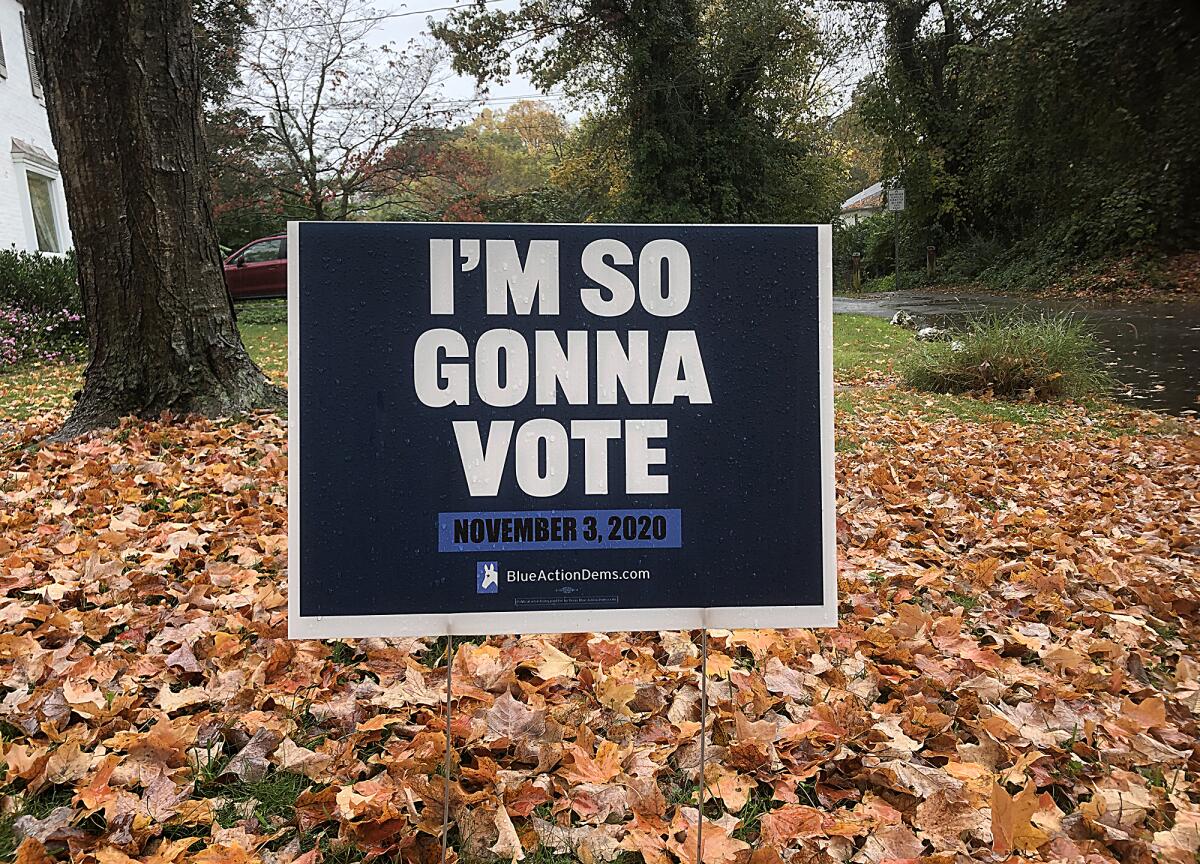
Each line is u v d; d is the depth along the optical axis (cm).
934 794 203
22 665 257
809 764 219
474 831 190
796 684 259
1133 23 1967
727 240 175
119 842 185
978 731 237
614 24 2633
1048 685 268
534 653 274
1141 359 1094
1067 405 864
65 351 1209
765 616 178
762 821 197
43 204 1728
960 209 2806
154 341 603
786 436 178
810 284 177
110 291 598
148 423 588
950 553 411
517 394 173
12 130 1582
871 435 700
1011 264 2423
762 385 177
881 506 486
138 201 594
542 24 2717
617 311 174
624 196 2800
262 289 1877
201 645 272
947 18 2747
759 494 177
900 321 1619
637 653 284
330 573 171
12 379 998
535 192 2614
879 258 3253
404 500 172
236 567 340
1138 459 636
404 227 170
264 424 595
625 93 2712
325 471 171
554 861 188
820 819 196
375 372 171
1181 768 229
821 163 3162
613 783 209
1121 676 275
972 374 936
